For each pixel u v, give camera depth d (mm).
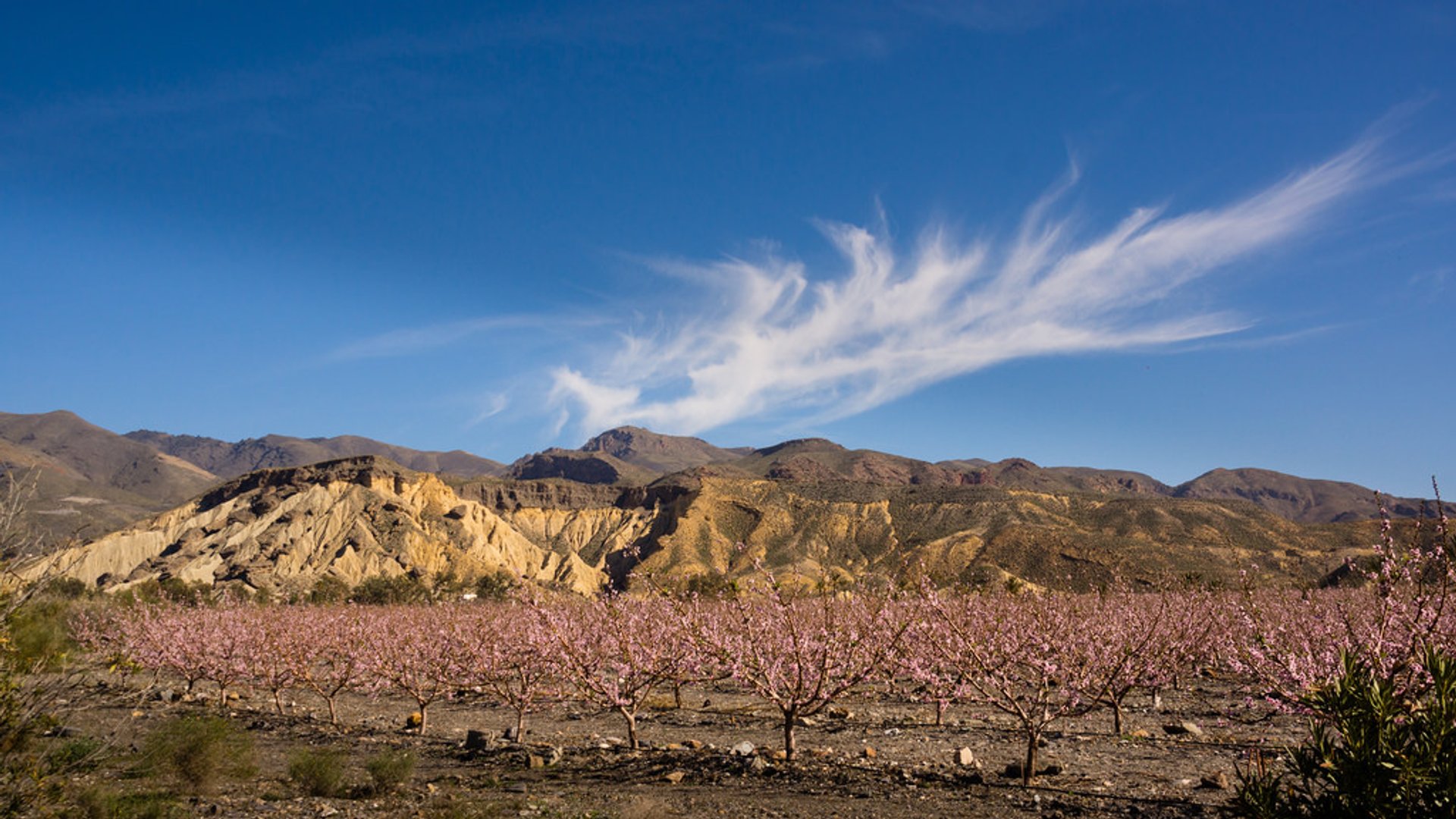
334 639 24938
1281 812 7473
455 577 96750
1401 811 6809
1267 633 15109
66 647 9953
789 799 12219
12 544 8766
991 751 16438
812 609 17359
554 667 17641
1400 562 9812
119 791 12133
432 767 15672
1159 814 10859
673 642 16891
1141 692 24844
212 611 30906
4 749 9188
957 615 17594
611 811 11625
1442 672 6988
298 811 11938
